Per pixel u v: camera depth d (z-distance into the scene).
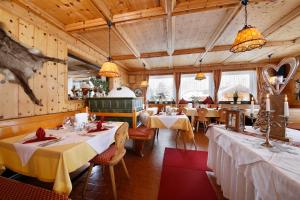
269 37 3.51
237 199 1.26
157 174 2.15
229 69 6.11
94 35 3.30
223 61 5.80
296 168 0.82
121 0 2.21
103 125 2.23
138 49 4.31
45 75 2.52
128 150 3.14
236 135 1.51
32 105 2.29
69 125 2.20
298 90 4.79
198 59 5.41
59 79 2.81
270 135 1.38
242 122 1.67
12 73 2.02
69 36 3.10
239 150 1.23
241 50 1.96
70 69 4.66
